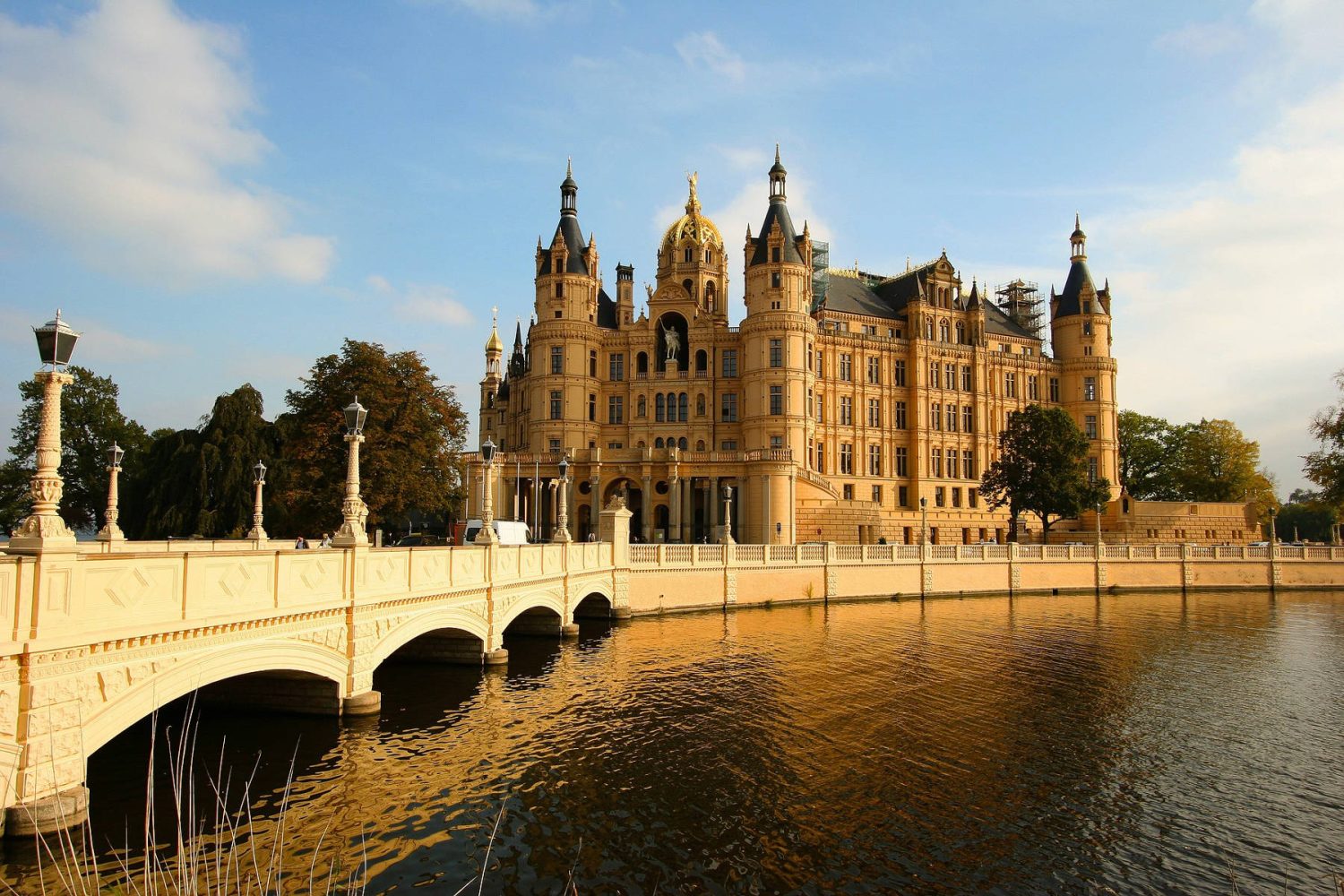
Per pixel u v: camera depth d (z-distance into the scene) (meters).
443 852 15.10
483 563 28.44
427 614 24.83
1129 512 91.88
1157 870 15.38
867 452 92.75
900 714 25.44
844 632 42.41
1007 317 110.06
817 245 104.56
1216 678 31.75
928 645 38.44
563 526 38.34
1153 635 42.91
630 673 30.58
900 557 60.09
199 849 14.30
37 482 12.21
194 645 15.16
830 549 56.88
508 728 22.80
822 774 19.89
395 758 19.81
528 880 14.20
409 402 51.81
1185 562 69.38
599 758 20.56
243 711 21.73
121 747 19.48
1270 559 70.81
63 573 12.26
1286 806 18.61
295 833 15.52
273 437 70.19
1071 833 16.91
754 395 82.12
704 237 96.75
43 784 12.15
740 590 51.91
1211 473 106.12
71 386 73.25
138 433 79.31
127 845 13.91
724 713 25.05
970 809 18.00
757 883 14.39
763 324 81.75
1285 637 42.62
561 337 85.00
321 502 48.66
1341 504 60.84
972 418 97.88
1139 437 114.06
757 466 74.06
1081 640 40.97
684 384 86.88
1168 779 20.25
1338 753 22.38
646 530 75.94
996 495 89.75
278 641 17.67
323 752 19.67
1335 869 15.54
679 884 14.26
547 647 35.75
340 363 51.12
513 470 79.19
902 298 101.00
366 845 15.26
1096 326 102.12
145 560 13.79
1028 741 23.00
